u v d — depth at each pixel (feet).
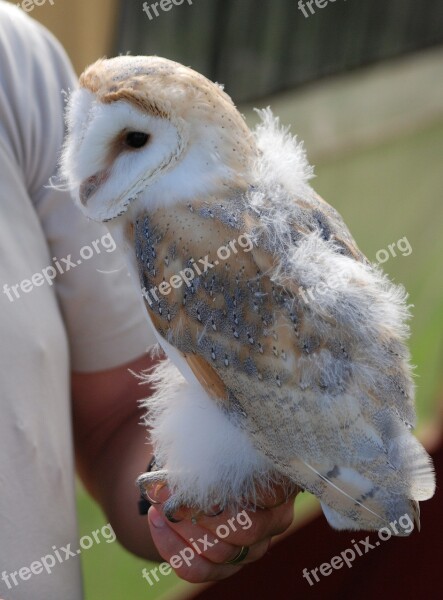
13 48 5.38
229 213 4.46
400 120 18.71
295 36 16.44
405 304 4.83
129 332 5.94
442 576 8.29
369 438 4.35
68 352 5.57
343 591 8.40
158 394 5.27
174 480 4.86
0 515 4.83
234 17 15.15
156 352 6.06
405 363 4.65
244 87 15.99
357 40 17.70
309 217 4.67
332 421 4.33
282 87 16.56
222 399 4.57
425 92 19.30
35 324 5.09
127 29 12.91
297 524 8.20
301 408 4.36
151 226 4.58
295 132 16.75
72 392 6.09
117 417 6.08
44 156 5.46
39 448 5.03
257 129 5.10
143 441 5.88
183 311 4.52
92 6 11.62
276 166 4.75
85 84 4.71
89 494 6.36
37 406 5.04
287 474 4.51
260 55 15.99
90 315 5.76
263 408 4.43
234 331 4.41
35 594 4.93
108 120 4.56
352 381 4.35
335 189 17.89
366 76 18.01
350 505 4.40
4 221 5.10
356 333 4.41
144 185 4.58
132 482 5.72
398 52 18.63
